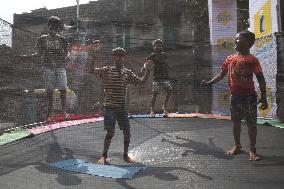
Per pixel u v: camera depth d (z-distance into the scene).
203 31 19.05
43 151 5.82
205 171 4.83
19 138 6.56
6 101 8.97
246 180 4.46
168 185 4.35
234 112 5.56
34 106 8.79
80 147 6.09
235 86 5.52
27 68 8.83
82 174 4.76
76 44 9.80
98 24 21.81
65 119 8.48
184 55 11.81
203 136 6.76
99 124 8.04
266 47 8.73
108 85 5.43
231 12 10.79
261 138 6.51
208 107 10.52
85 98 9.69
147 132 7.13
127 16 23.00
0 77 9.04
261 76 5.36
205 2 18.84
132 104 10.60
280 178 4.51
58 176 4.68
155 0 22.70
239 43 5.53
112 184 4.39
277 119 8.30
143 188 4.26
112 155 5.65
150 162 5.30
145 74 5.64
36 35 9.07
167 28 21.73
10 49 8.73
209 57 11.17
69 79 9.84
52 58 8.09
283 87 8.26
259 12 9.35
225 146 6.05
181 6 21.02
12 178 4.59
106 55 8.31
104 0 23.62
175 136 6.79
